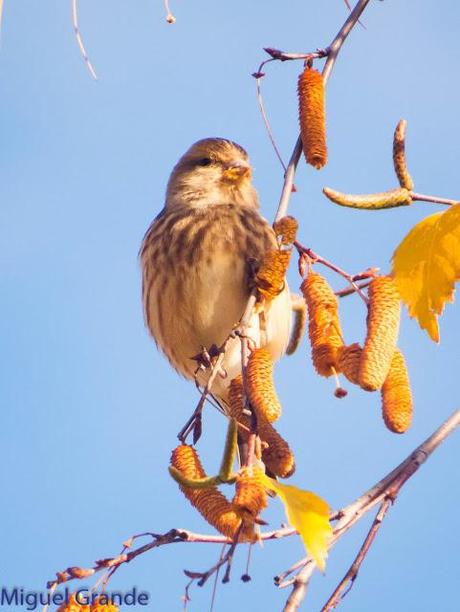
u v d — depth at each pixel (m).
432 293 6.21
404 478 6.79
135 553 6.69
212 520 6.24
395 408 6.51
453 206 6.25
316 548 5.11
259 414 6.22
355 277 7.20
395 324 6.55
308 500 5.33
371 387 6.24
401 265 6.26
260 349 6.59
